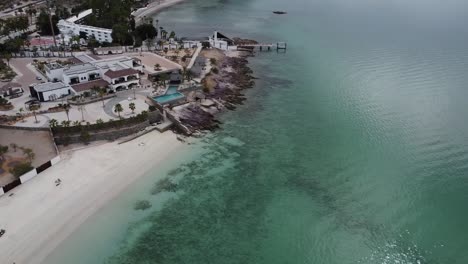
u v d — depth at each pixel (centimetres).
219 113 12444
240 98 13625
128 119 10656
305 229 7706
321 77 15825
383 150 10369
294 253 7150
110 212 7912
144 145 10312
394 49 19412
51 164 9075
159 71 14338
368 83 14988
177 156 9969
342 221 7906
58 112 11100
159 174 9200
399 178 9194
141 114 10931
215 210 8169
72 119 10662
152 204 8238
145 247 7175
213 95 13438
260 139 10962
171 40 19388
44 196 8112
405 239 7450
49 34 19775
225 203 8375
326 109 12875
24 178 8444
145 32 19400
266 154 10219
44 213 7669
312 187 8925
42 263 6650
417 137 10962
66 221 7550
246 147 10538
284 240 7438
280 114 12506
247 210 8188
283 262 6956
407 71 16188
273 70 16738
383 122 11881
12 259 6644
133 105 10950
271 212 8138
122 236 7388
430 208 8212
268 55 18875
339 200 8494
